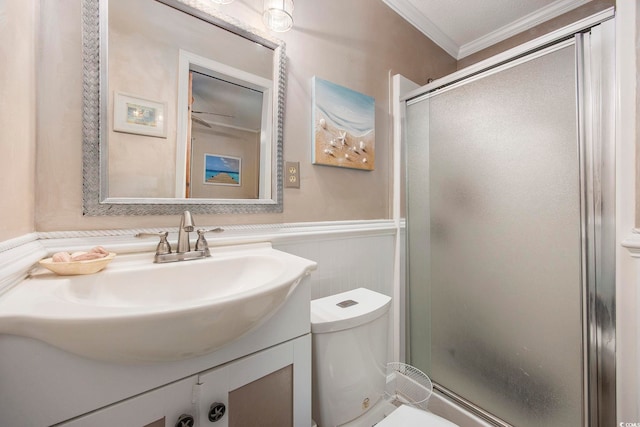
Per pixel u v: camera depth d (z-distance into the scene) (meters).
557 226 1.05
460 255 1.36
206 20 0.93
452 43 2.02
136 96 0.80
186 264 0.76
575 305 1.00
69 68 0.71
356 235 1.38
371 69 1.48
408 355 1.58
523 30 1.82
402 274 1.58
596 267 0.96
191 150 0.90
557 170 1.04
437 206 1.46
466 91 1.33
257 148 1.05
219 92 0.96
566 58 1.01
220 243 0.93
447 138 1.41
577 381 1.00
